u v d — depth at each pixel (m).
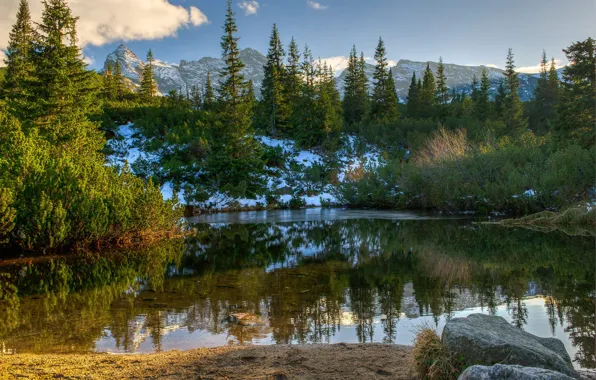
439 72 80.94
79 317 7.59
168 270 12.18
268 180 39.62
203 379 4.57
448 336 4.32
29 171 15.27
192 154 38.62
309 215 29.56
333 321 7.23
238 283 10.34
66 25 30.17
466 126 49.41
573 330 6.59
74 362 5.24
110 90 63.19
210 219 27.98
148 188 18.41
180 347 6.02
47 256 14.68
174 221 20.69
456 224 22.83
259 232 21.52
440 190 30.06
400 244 16.64
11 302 8.73
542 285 9.77
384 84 63.88
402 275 11.08
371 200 35.47
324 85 62.50
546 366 3.92
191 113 47.94
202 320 7.33
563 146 34.09
